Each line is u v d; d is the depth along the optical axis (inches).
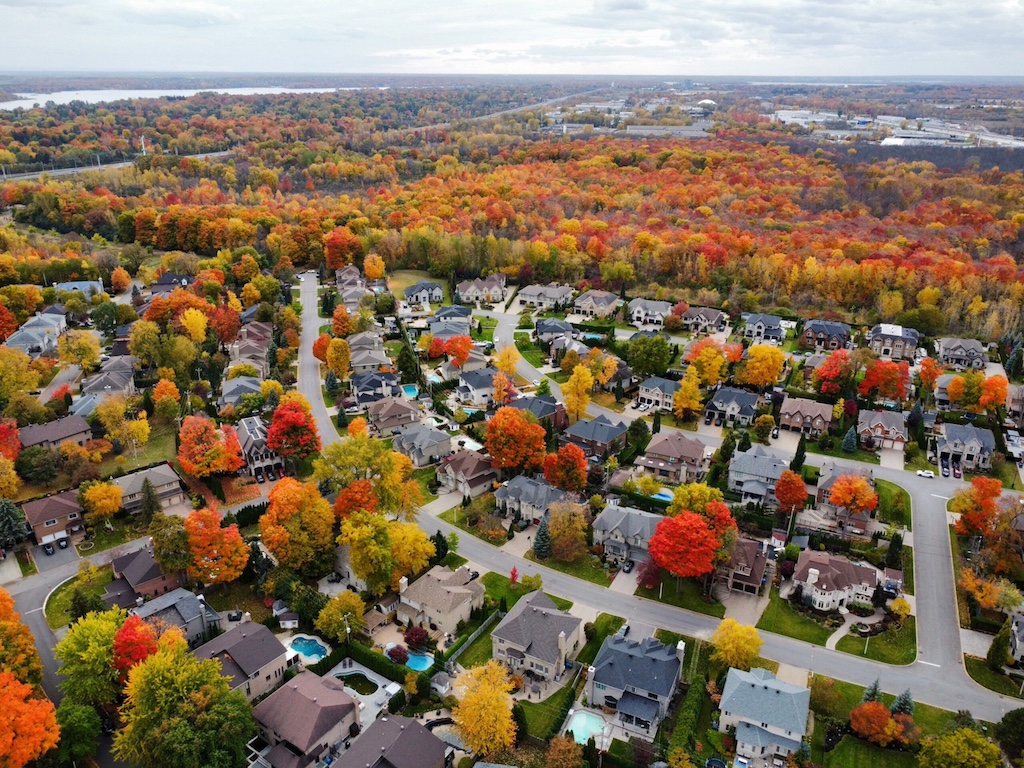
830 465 4763.8
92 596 3553.2
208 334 6825.8
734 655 3245.6
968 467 5098.4
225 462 4650.6
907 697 3046.3
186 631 3444.9
